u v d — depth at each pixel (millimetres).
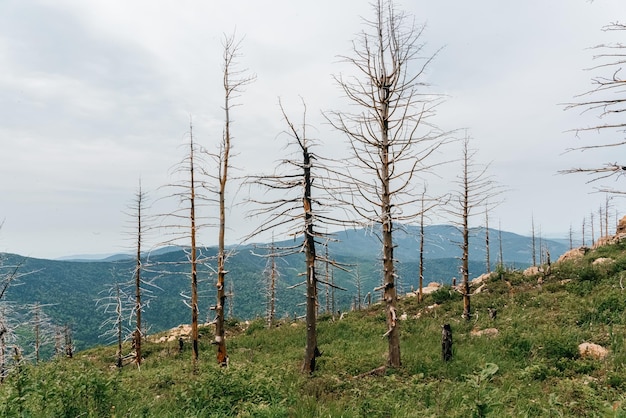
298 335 24156
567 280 23438
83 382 6445
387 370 11836
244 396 7371
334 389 9953
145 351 26969
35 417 5590
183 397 7434
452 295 28094
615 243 29531
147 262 21859
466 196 21281
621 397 7465
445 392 8367
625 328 13562
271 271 37469
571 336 13547
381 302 31172
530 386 9258
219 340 16703
